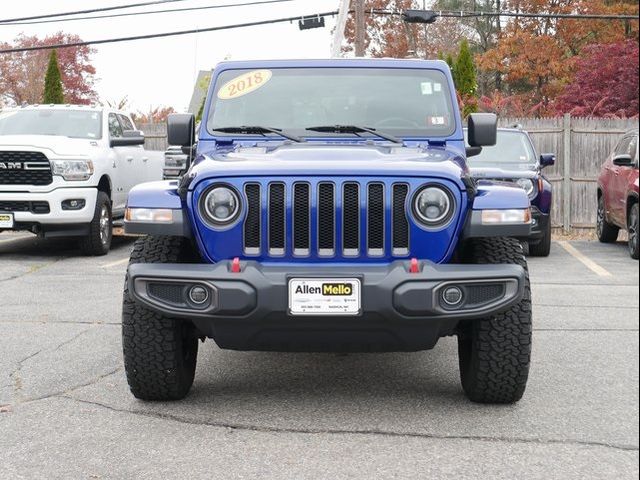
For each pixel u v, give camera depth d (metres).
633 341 7.33
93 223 13.39
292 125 6.36
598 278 11.33
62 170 12.88
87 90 53.72
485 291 4.96
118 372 6.22
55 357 6.68
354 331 4.96
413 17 29.44
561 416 5.20
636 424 5.03
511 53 42.34
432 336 5.02
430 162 5.25
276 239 5.07
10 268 12.01
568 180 20.14
